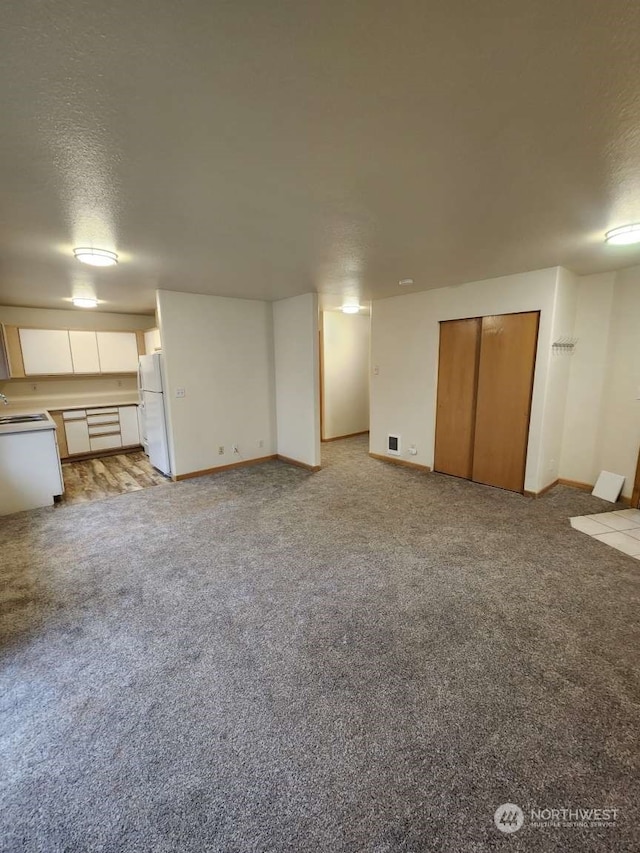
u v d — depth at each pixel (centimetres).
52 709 164
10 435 371
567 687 172
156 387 482
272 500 404
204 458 496
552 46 99
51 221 218
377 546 303
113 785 134
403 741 148
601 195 191
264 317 533
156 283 399
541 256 311
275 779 135
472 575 260
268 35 94
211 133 136
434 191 185
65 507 392
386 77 109
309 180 173
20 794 131
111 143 142
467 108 124
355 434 729
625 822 121
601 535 316
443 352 465
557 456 424
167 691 173
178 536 324
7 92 112
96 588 251
